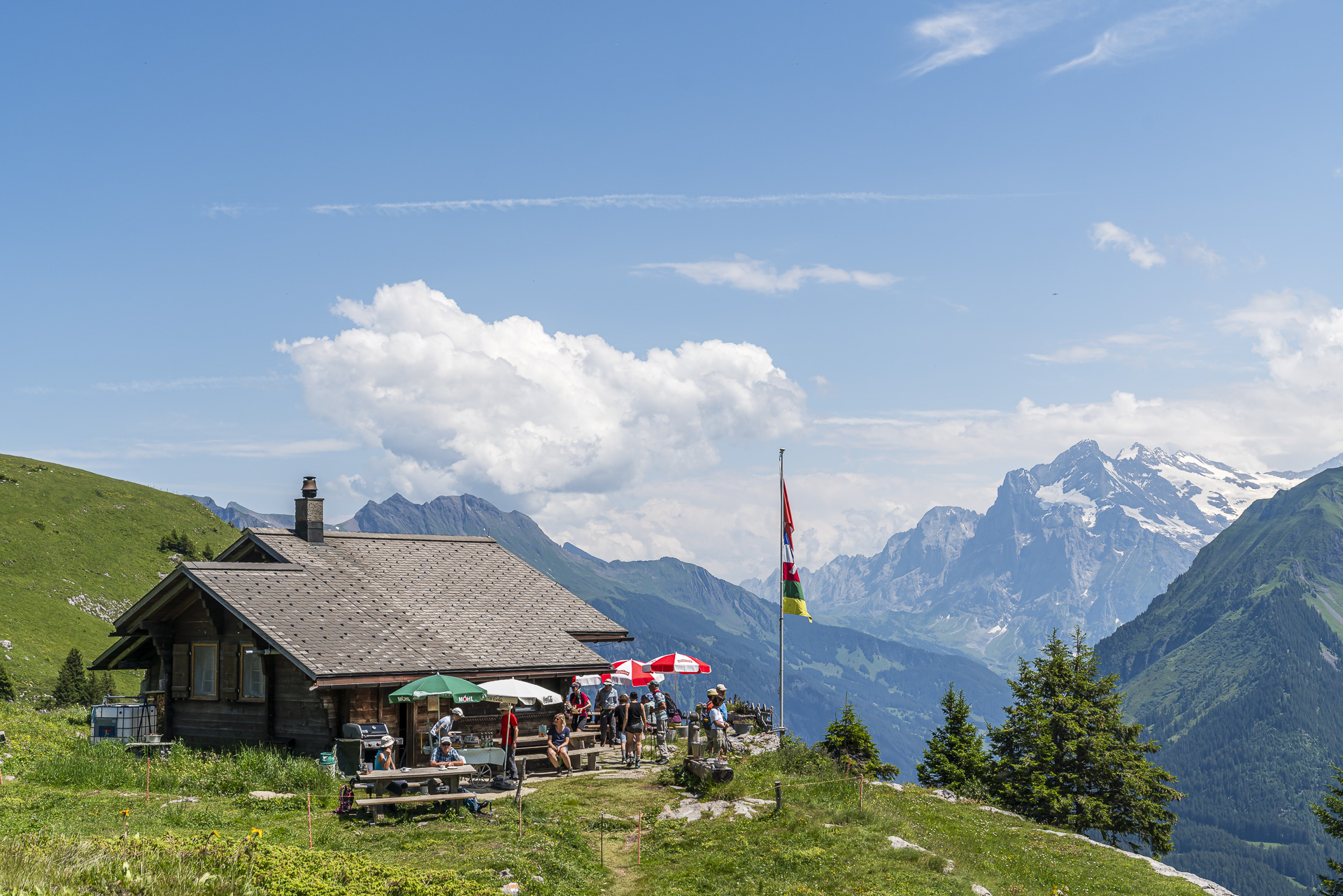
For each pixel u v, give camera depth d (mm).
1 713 32844
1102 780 52312
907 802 26844
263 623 29000
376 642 30234
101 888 12508
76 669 118875
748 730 37750
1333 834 47031
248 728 30734
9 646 133750
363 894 13859
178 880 13125
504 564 40250
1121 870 22922
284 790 22969
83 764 23406
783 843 20109
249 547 36469
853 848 19969
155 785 22734
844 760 29406
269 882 13906
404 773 21219
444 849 18000
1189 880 23062
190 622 33031
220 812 19922
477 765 25766
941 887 18250
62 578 160750
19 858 13008
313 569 33969
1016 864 22203
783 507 40406
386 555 37469
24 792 21031
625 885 17891
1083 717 54062
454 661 30766
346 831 19016
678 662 39344
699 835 20703
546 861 17906
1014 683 58000
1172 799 52594
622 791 24750
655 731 36844
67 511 181625
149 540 184875
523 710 32844
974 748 55781
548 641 34750
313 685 27203
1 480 182500
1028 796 51438
